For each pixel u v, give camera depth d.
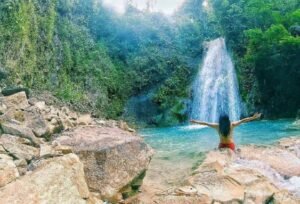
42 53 20.72
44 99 16.39
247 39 29.91
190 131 19.45
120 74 29.03
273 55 25.53
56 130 6.57
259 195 4.74
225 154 7.66
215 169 5.72
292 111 26.12
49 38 21.66
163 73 29.61
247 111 27.56
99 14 30.77
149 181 6.05
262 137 13.27
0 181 3.32
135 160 5.15
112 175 4.75
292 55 25.06
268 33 25.33
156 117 27.61
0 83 15.22
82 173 3.90
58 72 22.64
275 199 4.75
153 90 29.06
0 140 4.62
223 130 8.28
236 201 4.62
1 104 6.66
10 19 17.20
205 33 33.09
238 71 29.06
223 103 28.97
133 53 30.59
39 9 20.95
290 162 7.25
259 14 28.78
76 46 25.81
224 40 30.89
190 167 7.24
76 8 27.66
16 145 4.57
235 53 30.16
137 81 29.19
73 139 5.42
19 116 6.31
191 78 29.75
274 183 5.69
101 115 24.08
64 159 3.79
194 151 10.00
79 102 22.11
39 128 6.09
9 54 16.77
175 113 27.36
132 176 4.99
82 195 3.74
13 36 17.25
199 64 30.50
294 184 5.88
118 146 5.03
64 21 25.23
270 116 26.92
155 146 11.88
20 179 3.29
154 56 30.14
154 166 7.50
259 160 7.29
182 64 30.27
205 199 4.62
